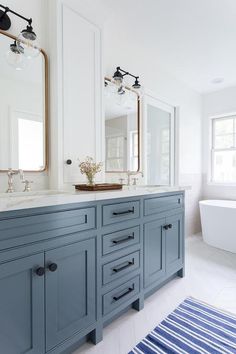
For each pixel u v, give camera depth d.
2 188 1.48
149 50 2.56
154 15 1.99
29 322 1.01
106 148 2.27
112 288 1.43
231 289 1.97
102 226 1.36
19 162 1.54
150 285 1.75
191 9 1.91
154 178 2.95
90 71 1.87
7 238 0.94
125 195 1.49
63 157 1.67
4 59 1.46
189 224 3.60
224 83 3.44
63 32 1.67
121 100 2.39
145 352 1.29
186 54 2.64
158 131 3.01
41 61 1.64
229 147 3.69
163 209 1.89
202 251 2.93
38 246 1.04
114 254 1.44
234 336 1.40
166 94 3.05
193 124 3.65
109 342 1.36
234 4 1.85
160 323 1.53
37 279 1.04
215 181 3.78
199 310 1.67
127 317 1.59
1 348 0.93
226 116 3.71
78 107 1.78
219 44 2.43
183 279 2.16
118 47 2.36
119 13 1.96
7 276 0.94
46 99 1.66
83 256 1.26
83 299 1.26
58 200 1.11
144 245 1.68
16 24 1.52
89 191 1.51
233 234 2.87
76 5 1.74
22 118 1.55
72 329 1.20
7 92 1.48
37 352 1.04
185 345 1.33
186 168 3.50
